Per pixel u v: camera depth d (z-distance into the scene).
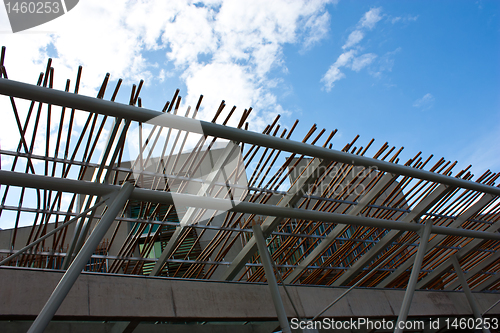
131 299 8.62
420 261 10.43
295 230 10.35
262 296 10.38
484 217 12.93
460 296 14.43
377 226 9.91
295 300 10.94
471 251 13.38
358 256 11.97
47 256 8.53
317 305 11.14
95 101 5.80
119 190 7.00
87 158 7.05
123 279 8.80
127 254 9.09
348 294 11.97
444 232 11.19
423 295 13.74
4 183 6.22
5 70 5.62
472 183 10.10
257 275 11.32
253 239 9.84
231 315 9.58
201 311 9.27
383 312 12.14
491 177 10.59
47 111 6.15
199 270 10.25
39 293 7.73
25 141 6.53
